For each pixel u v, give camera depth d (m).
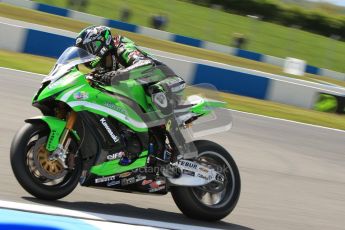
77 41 14.04
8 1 85.38
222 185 15.30
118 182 14.16
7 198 13.56
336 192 21.92
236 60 81.44
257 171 22.75
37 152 13.09
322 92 47.31
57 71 13.64
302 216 17.70
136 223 13.57
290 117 39.00
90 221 12.85
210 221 15.23
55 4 96.19
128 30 85.75
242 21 116.31
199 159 15.20
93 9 97.31
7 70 33.94
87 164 13.78
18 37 44.06
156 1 112.00
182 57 66.56
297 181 22.39
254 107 39.94
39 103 13.45
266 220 16.52
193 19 106.88
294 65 86.69
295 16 130.50
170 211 15.66
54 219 12.51
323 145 31.52
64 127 13.27
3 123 22.27
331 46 118.12
